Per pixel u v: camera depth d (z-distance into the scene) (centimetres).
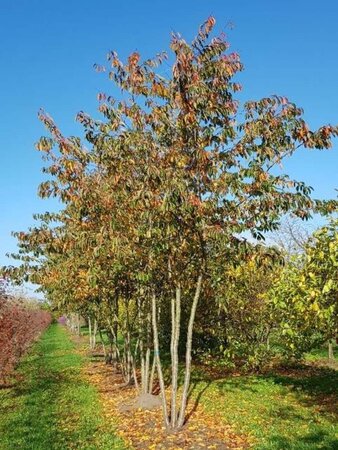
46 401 1398
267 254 926
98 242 1043
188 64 900
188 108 910
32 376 1925
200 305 1747
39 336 4162
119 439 955
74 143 1071
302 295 953
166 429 989
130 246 1024
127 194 1002
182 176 866
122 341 3228
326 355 2117
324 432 923
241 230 901
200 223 915
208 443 887
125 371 1741
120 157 996
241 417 1065
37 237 1417
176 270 1032
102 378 1848
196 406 1195
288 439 880
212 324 1798
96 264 1198
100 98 983
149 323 1359
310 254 923
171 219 904
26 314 2898
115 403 1327
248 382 1527
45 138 1017
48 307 3934
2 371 1733
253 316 1709
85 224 1216
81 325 5900
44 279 1748
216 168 912
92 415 1192
